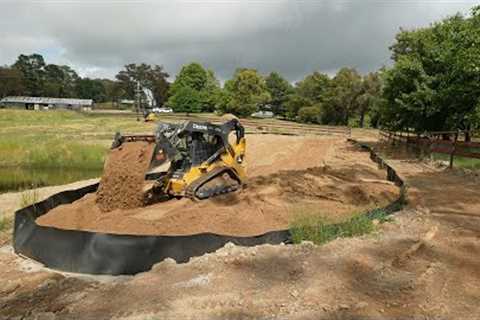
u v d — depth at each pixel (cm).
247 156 2198
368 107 6388
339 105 6606
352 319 376
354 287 444
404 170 1421
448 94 1736
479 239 609
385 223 699
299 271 487
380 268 495
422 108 1905
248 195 944
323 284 450
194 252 565
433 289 439
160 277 485
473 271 490
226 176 937
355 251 554
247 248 571
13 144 2253
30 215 746
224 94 6925
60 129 3856
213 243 579
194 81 8856
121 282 504
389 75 2109
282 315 384
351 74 6512
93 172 1778
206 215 736
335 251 554
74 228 703
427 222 703
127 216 756
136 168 837
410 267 503
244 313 389
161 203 855
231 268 501
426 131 2075
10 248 669
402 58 2008
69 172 1773
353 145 2781
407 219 728
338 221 693
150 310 401
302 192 1010
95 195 902
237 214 761
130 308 409
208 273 489
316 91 7106
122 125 4300
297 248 566
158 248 553
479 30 1388
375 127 6269
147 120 1006
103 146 2348
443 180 1165
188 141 888
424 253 553
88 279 527
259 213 786
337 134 4131
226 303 409
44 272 553
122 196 832
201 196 855
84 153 2136
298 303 407
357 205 879
